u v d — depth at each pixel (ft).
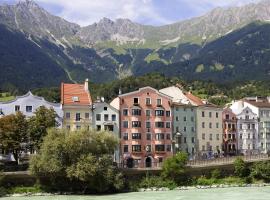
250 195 310.65
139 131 456.86
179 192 331.57
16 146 353.31
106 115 442.09
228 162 397.60
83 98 437.58
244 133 579.07
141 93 465.06
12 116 360.07
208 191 337.72
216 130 536.42
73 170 318.86
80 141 327.88
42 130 355.56
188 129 500.74
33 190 325.21
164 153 465.88
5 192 315.99
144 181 355.36
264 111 607.78
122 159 446.19
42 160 320.91
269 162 401.90
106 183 325.62
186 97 515.91
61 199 289.12
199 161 395.34
